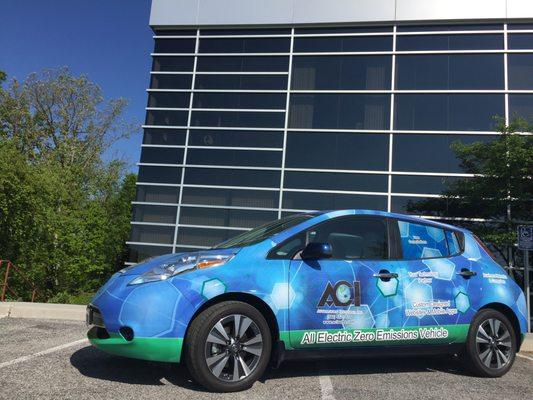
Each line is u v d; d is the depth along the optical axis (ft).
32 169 57.41
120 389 13.84
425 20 44.19
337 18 45.50
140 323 13.55
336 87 44.83
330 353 15.35
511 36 43.11
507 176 33.27
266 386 14.90
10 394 12.97
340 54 45.37
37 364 16.05
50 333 21.59
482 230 36.45
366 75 44.65
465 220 39.32
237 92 45.98
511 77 42.55
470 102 42.68
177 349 13.67
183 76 47.01
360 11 45.24
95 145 98.37
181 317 13.76
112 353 13.99
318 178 43.39
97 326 14.46
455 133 42.22
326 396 14.14
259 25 46.50
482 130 42.04
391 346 16.08
